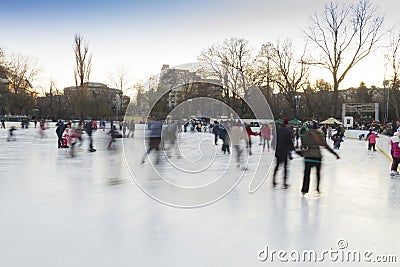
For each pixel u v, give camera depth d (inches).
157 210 206.8
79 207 211.6
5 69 1617.9
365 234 169.6
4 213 196.7
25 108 2091.5
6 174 334.6
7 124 1517.0
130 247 148.0
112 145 693.9
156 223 181.9
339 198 248.4
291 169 403.2
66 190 261.0
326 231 173.3
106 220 185.8
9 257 136.2
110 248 146.6
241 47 1433.3
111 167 384.2
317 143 259.9
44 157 482.0
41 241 153.5
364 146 825.5
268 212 206.8
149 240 156.9
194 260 136.3
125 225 177.6
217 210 209.5
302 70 1603.1
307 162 260.7
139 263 132.5
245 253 144.1
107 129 1466.5
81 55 1633.9
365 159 531.8
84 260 134.1
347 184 307.9
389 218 197.9
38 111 2283.5
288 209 214.5
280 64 1599.4
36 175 329.7
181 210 207.8
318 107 2012.8
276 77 1598.2
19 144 708.7
